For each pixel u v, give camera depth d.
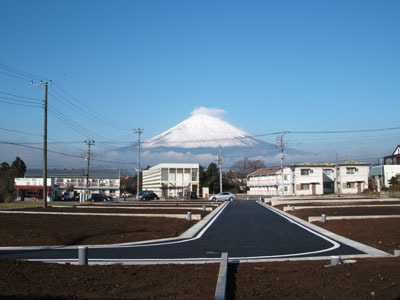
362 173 82.25
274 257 12.88
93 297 7.50
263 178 96.12
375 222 22.11
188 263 11.47
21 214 29.77
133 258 12.68
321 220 24.12
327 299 7.40
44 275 8.98
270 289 8.06
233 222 26.27
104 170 102.19
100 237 17.62
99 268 10.09
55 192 77.19
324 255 13.08
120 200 72.31
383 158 80.12
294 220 27.30
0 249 14.43
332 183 82.12
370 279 8.69
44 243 15.86
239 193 111.50
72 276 9.06
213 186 106.81
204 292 7.86
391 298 7.41
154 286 8.44
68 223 22.88
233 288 8.17
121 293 7.86
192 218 27.64
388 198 51.47
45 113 39.25
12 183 72.62
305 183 80.62
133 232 19.48
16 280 8.35
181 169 91.56
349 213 29.53
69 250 14.23
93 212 32.84
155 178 97.94
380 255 12.70
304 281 8.68
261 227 22.97
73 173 98.12
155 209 37.97
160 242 16.83
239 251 14.28
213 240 17.48
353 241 16.33
